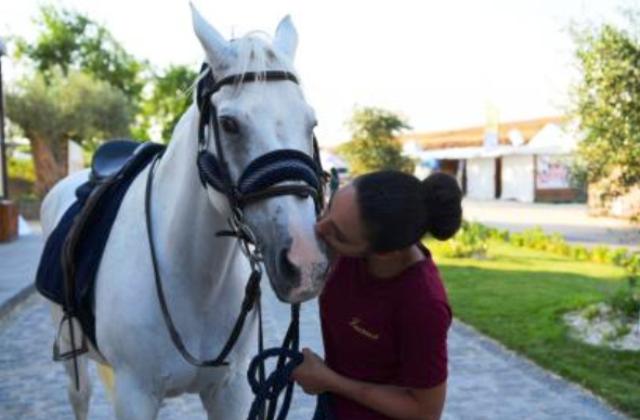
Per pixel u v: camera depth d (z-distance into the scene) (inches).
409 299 72.4
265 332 273.0
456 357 240.8
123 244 105.9
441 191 73.5
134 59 1524.4
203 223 95.5
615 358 227.3
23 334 277.4
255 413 79.3
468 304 321.7
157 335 99.0
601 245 543.5
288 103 82.0
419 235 70.4
